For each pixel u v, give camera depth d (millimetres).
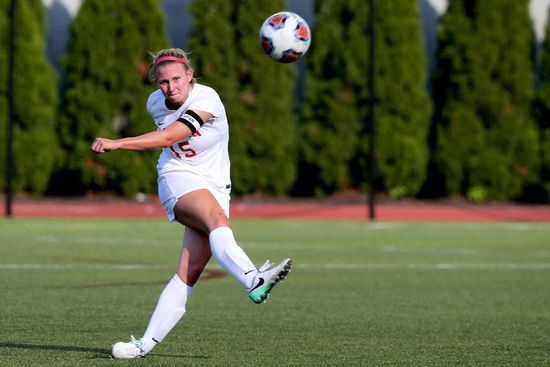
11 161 100438
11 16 100312
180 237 81375
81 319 35844
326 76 128750
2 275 50938
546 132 128500
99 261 59906
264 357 28328
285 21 29219
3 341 30781
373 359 28250
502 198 127812
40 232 85125
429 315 38438
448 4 129250
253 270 25422
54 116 124938
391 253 70000
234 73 126688
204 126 26516
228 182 27375
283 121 128375
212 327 34438
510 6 128625
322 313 38688
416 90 127562
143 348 27688
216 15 126062
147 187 124812
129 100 124750
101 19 123688
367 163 127188
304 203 125688
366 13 127062
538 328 34969
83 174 123625
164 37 126188
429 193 131375
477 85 127500
